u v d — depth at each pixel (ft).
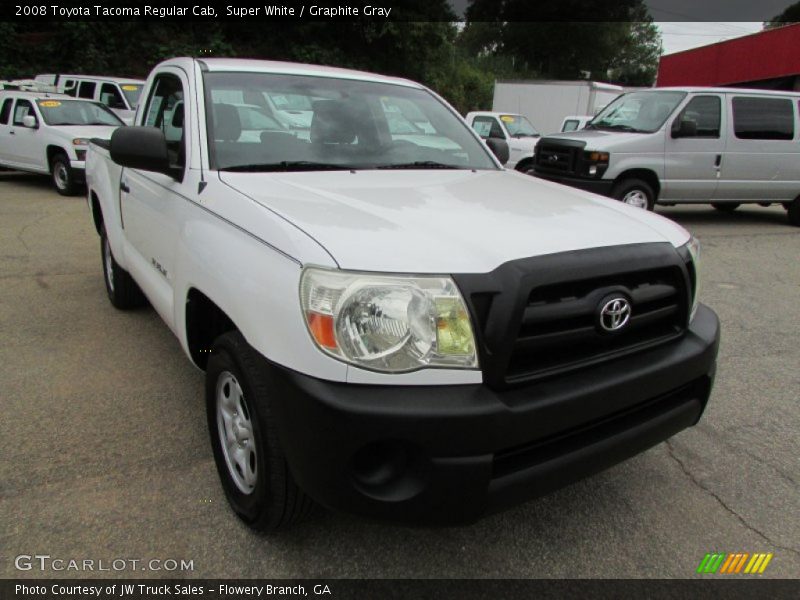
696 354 7.75
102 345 13.52
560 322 6.63
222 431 8.22
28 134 35.78
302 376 6.15
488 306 6.25
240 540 7.80
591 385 6.72
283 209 7.35
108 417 10.53
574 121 49.47
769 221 35.17
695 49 74.02
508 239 6.91
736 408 11.91
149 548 7.60
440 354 6.13
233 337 7.36
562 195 9.42
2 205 30.89
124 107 47.85
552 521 8.50
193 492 8.65
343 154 10.31
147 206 10.91
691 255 8.21
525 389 6.46
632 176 28.76
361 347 6.01
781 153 30.66
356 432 5.91
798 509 8.91
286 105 10.44
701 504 8.96
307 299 6.16
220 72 10.44
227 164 9.23
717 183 29.99
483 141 12.64
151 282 10.78
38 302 16.20
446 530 8.21
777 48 61.52
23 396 11.14
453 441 5.99
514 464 6.48
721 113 29.45
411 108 11.87
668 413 7.67
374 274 6.12
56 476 8.86
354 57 83.76
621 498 9.05
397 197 8.34
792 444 10.63
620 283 7.09
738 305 18.74
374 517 6.26
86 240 23.50
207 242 7.98
